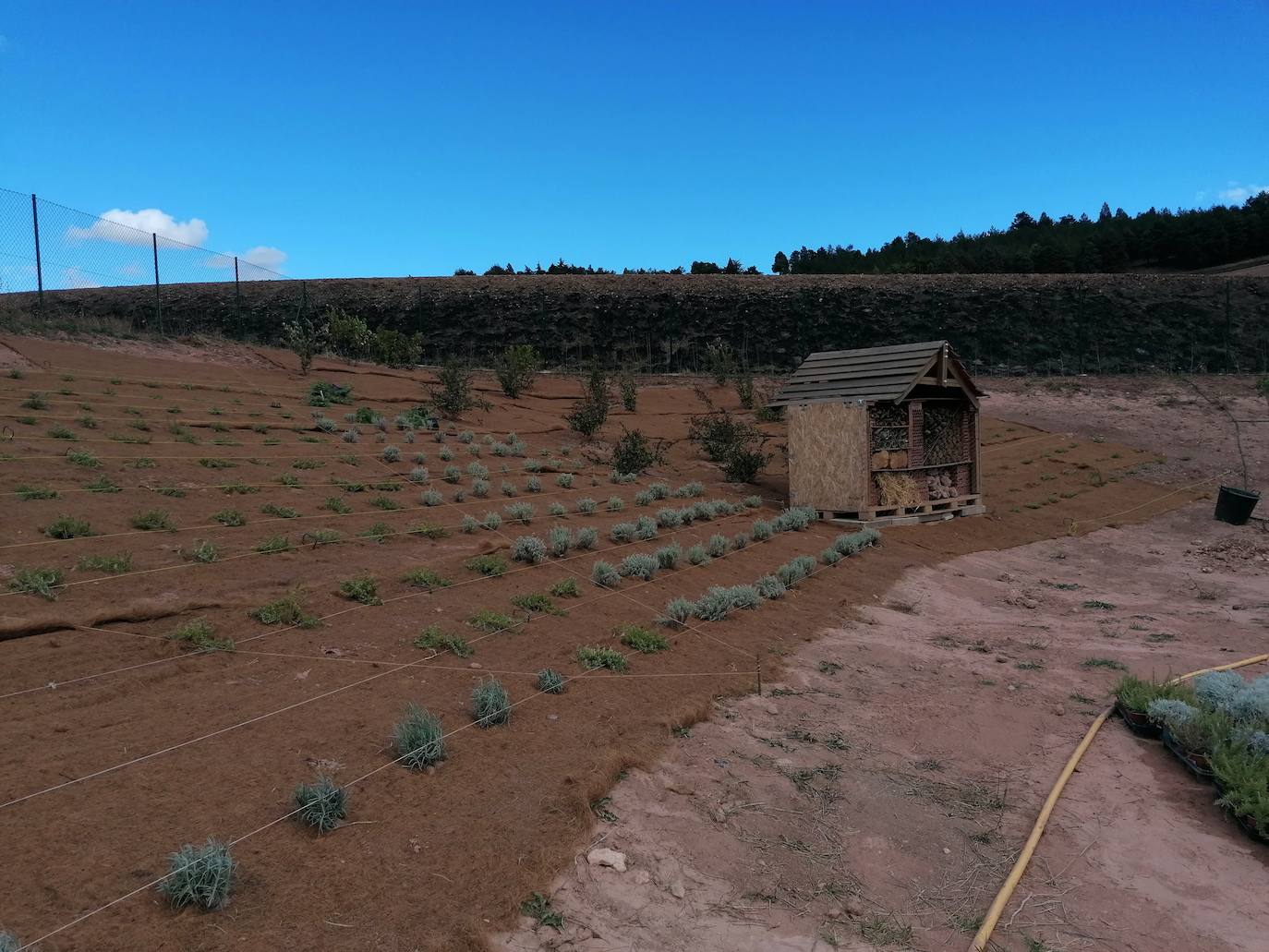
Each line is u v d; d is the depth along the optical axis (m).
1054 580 13.06
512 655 6.64
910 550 13.64
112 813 3.76
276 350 21.81
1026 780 5.74
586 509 12.79
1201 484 21.02
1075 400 28.47
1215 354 35.03
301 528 9.05
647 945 3.69
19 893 3.15
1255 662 8.52
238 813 3.94
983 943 3.86
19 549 6.73
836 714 6.75
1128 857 4.79
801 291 41.91
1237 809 5.08
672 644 7.64
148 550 7.34
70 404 12.59
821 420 15.59
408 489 12.15
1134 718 6.66
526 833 4.27
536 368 28.33
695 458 20.28
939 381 15.91
